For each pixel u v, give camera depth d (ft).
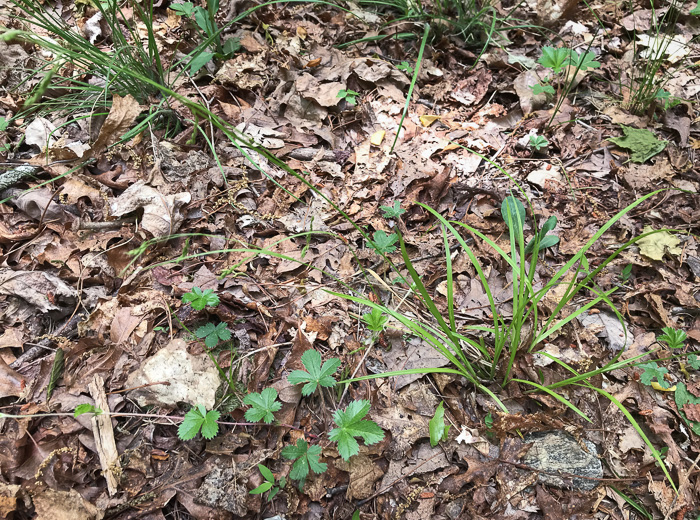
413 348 1.55
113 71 1.85
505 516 1.31
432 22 2.33
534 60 2.32
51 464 1.28
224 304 1.58
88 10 2.20
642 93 2.16
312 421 1.42
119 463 1.30
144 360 1.45
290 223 1.80
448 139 2.08
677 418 1.46
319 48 2.26
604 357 1.52
